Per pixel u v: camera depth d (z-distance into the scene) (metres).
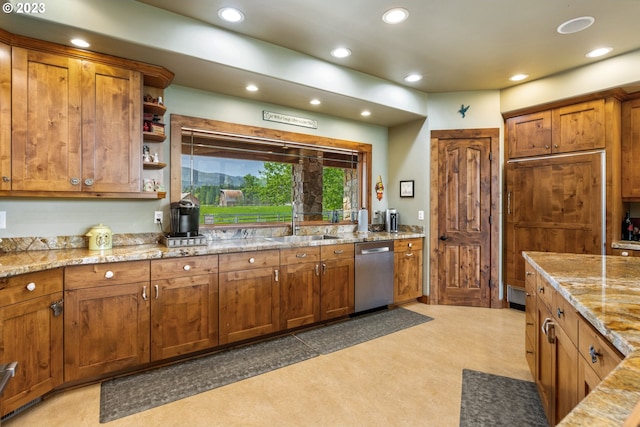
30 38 2.22
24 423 1.90
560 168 3.60
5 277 1.82
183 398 2.17
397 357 2.76
